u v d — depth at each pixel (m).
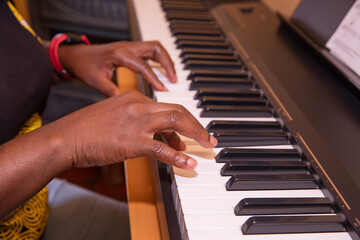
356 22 0.84
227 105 0.83
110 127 0.56
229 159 0.68
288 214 0.59
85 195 0.98
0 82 0.71
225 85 0.91
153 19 1.23
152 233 0.69
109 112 0.58
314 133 0.75
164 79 0.93
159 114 0.56
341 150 0.71
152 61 1.00
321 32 0.97
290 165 0.67
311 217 0.58
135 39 1.20
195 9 1.29
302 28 1.04
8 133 0.73
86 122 0.57
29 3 1.89
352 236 0.57
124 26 1.99
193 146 0.71
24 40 0.82
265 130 0.78
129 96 0.59
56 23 2.00
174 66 0.98
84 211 0.94
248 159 0.68
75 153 0.57
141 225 0.70
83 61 1.00
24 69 0.79
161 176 0.68
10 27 0.79
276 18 1.22
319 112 0.81
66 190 0.99
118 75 1.14
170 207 0.64
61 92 1.90
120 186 1.85
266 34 1.12
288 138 0.76
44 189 0.85
